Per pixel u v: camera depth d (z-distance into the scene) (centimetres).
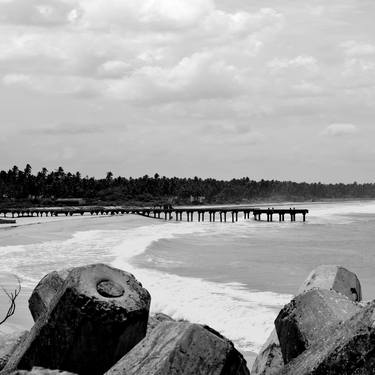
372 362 459
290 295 2539
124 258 3834
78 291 626
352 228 8688
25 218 10550
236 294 2545
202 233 7112
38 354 655
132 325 632
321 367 477
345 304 625
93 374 637
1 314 1870
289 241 6112
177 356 522
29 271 3186
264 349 759
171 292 2547
